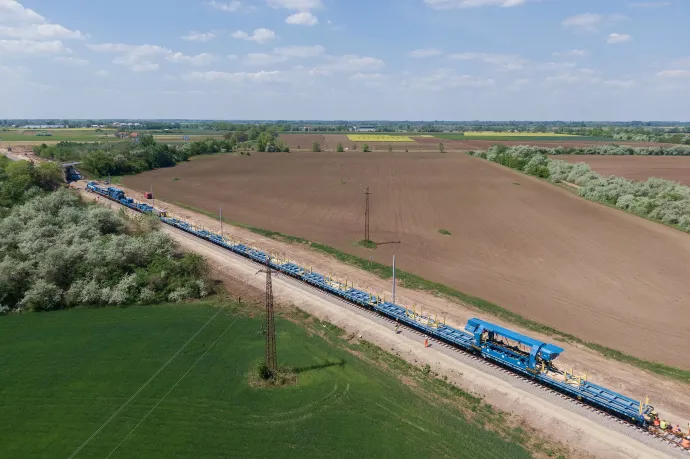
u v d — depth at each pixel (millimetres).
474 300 56781
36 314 53812
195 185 133375
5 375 41312
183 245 76250
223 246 75812
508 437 34156
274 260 67938
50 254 57688
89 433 34250
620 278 64625
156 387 39906
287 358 44719
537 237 83250
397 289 60125
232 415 36406
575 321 52250
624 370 41938
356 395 39000
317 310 54594
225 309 55688
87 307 55844
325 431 34594
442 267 69188
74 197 83000
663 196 101188
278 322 52344
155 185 132500
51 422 35406
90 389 39500
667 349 46375
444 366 42438
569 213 99312
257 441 33531
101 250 60406
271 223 93250
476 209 103812
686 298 58281
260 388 39969
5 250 63344
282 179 142875
